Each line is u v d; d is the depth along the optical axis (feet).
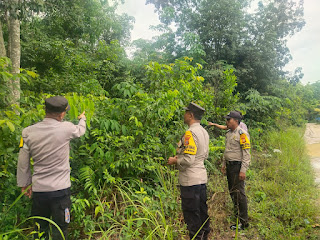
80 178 10.68
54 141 7.26
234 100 24.44
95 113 11.78
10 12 16.29
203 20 35.63
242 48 35.65
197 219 9.20
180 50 37.11
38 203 7.41
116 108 11.96
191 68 14.98
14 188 9.32
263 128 32.12
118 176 12.11
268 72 35.99
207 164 16.33
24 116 8.69
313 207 12.92
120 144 11.52
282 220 11.93
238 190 11.50
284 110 39.78
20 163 7.25
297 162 20.65
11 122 8.02
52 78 22.50
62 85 21.58
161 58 33.73
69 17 28.50
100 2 36.06
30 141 7.14
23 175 7.36
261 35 37.14
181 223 10.83
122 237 9.16
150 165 12.48
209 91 23.11
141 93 12.07
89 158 11.53
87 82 21.72
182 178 9.30
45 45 25.43
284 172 18.17
